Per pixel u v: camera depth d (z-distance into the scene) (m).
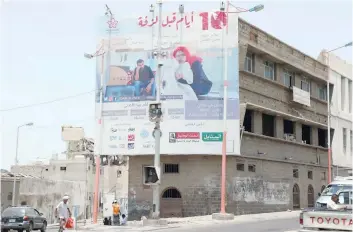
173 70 35.06
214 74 34.59
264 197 37.31
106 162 36.88
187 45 35.16
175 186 35.03
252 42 36.66
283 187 39.75
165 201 35.19
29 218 28.83
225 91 31.92
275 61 40.25
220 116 34.19
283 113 39.50
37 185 44.72
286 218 30.22
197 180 34.69
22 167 67.50
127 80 35.88
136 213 35.50
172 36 35.47
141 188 35.69
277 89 40.28
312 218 13.24
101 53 36.41
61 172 66.38
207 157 34.78
